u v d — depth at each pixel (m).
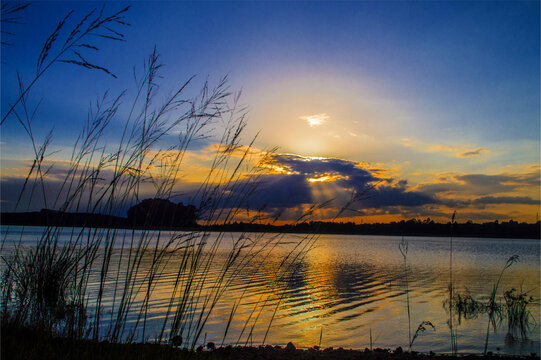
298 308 10.66
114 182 3.38
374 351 6.43
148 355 3.00
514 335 8.35
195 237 3.23
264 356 5.51
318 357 5.67
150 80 3.38
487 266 26.92
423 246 72.19
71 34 2.64
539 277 19.95
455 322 9.49
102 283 3.19
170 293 9.29
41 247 3.55
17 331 3.22
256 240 3.46
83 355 2.80
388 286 16.03
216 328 7.82
